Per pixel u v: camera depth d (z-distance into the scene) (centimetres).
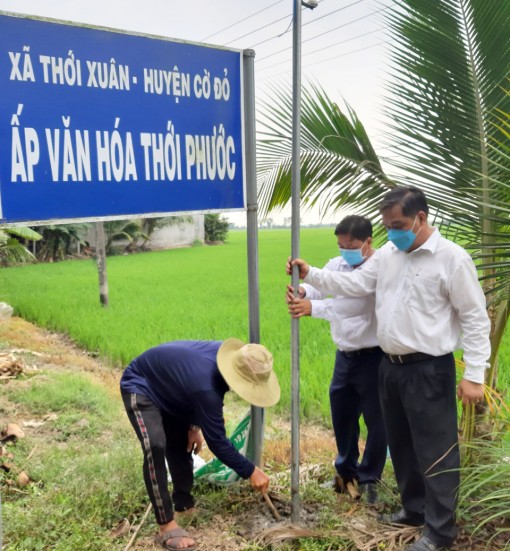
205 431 332
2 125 299
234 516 379
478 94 398
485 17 388
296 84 334
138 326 1196
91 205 328
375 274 352
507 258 403
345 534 344
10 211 304
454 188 407
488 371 406
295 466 351
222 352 344
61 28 313
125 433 562
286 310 1364
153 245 4547
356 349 384
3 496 415
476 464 369
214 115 369
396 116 416
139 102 341
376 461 395
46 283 2209
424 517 354
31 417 605
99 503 389
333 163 457
